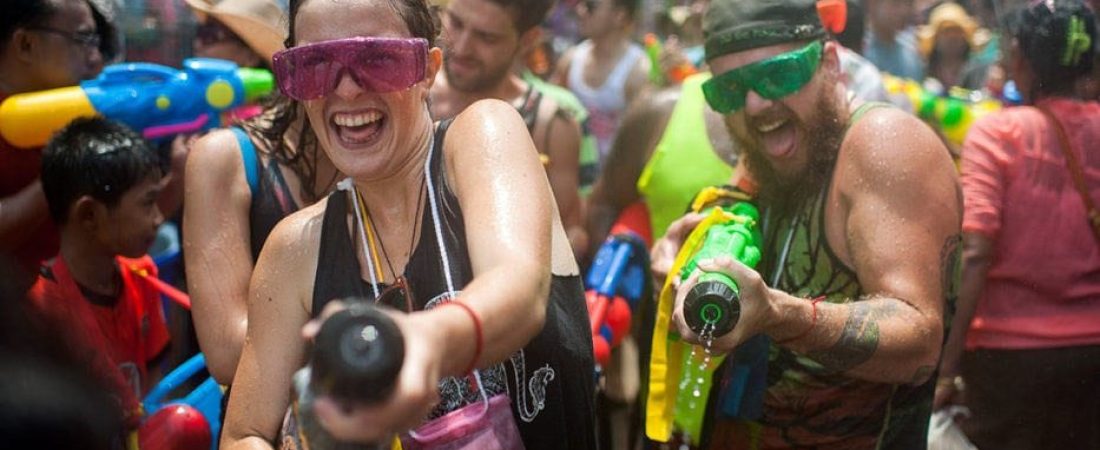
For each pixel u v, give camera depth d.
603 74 9.87
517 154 2.91
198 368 4.76
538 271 2.65
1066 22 5.27
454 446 2.76
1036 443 5.42
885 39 9.72
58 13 5.05
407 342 2.08
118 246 4.70
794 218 4.14
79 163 4.60
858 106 4.11
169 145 5.34
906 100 6.66
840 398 4.10
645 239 5.45
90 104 4.77
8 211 4.84
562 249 3.04
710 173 5.17
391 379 2.01
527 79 6.73
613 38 9.88
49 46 5.05
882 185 3.89
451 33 5.91
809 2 4.08
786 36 4.04
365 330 2.01
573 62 10.05
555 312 2.97
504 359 2.53
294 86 2.90
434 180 2.98
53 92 4.79
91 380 1.62
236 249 3.76
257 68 6.12
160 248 5.80
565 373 3.00
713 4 4.21
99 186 4.60
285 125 3.85
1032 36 5.32
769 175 4.19
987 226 5.30
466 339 2.33
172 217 5.89
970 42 10.56
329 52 2.84
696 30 10.39
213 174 3.78
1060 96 5.35
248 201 3.81
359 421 2.03
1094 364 5.27
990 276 5.41
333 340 2.00
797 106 4.05
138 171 4.65
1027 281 5.32
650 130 5.80
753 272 3.43
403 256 3.00
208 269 3.73
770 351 4.10
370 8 2.93
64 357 1.61
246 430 3.01
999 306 5.40
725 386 4.12
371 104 2.90
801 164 4.12
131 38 7.28
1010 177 5.32
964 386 5.61
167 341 5.18
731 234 3.88
